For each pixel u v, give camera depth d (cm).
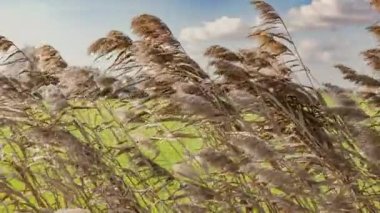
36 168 273
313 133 274
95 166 259
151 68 273
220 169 240
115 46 274
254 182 253
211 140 274
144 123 273
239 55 294
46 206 265
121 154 267
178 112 269
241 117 271
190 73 277
